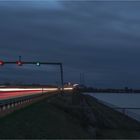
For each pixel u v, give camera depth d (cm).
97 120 6556
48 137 3356
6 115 4034
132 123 6931
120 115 8862
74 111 6681
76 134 4275
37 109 5744
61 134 3869
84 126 5206
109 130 4906
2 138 2684
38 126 3856
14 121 3712
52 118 5188
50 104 7594
